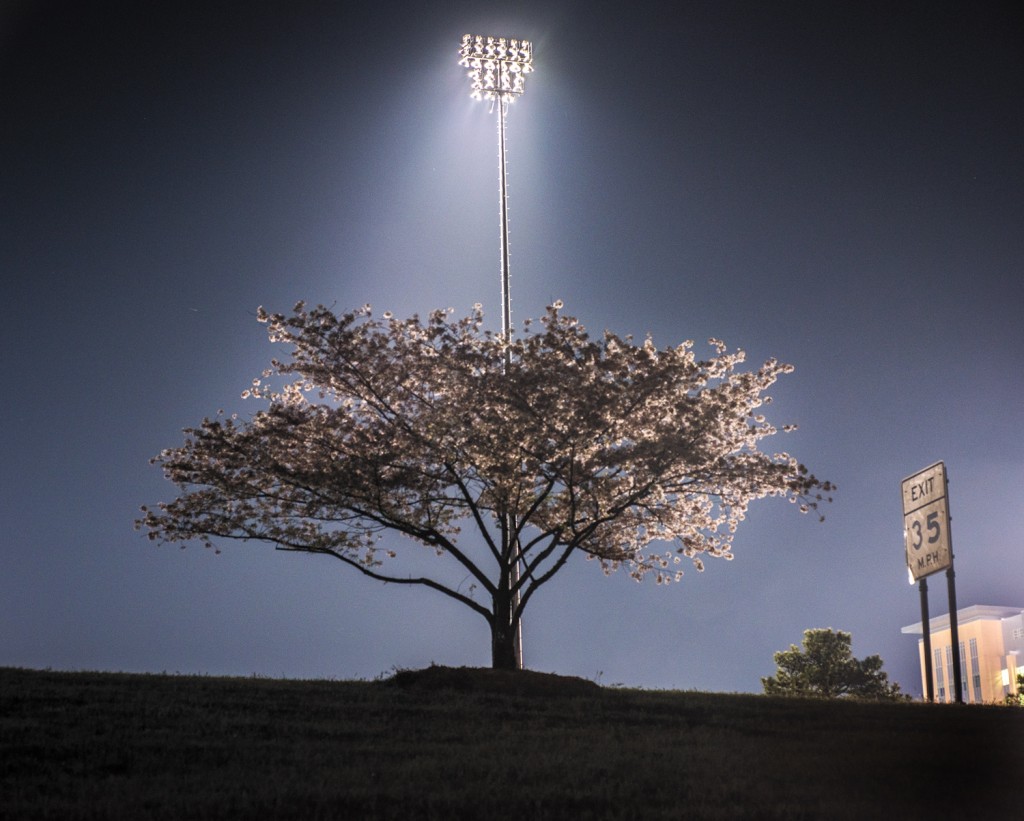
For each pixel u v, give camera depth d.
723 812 15.66
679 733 22.22
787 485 32.16
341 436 32.06
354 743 20.12
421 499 31.44
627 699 26.36
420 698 25.05
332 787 16.55
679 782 17.62
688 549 34.53
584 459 31.27
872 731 23.59
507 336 33.50
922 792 17.61
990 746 22.14
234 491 31.69
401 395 32.62
